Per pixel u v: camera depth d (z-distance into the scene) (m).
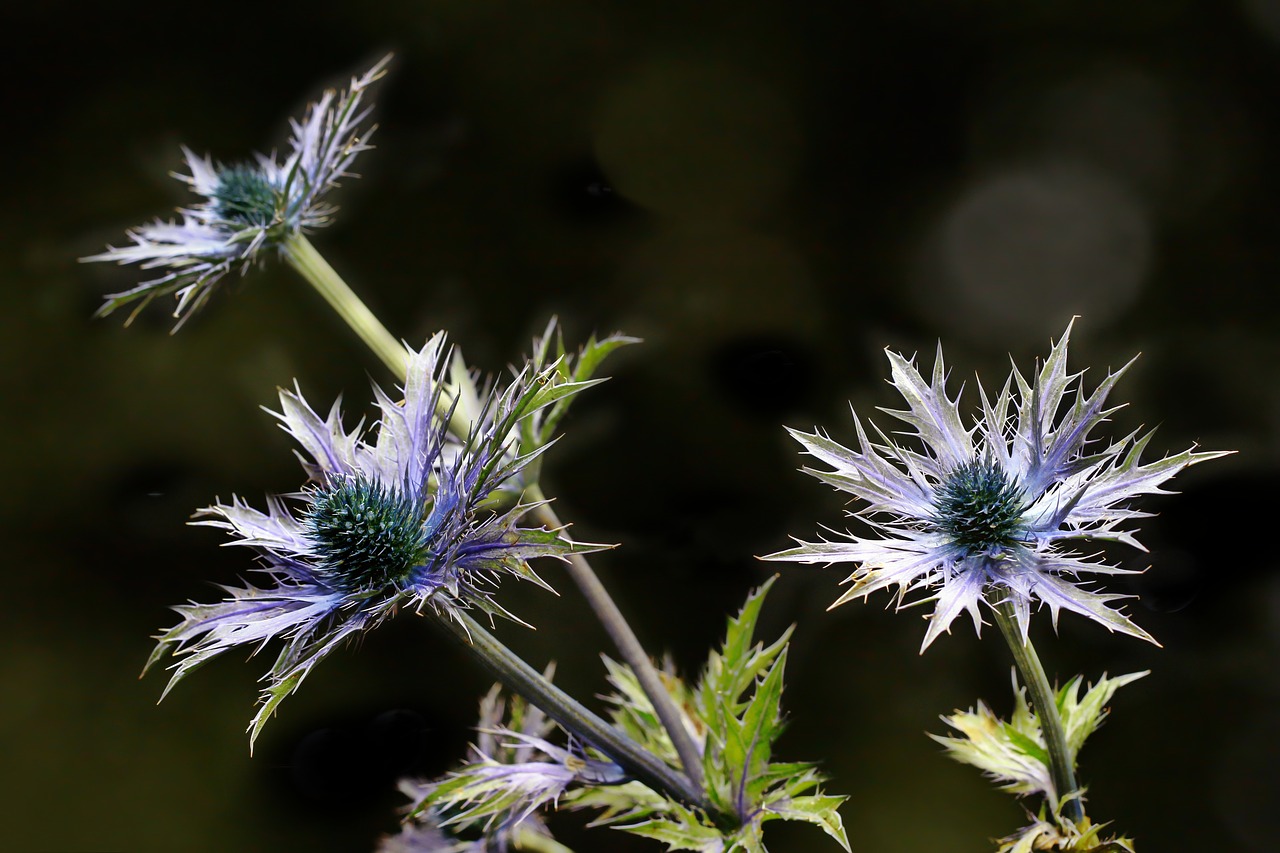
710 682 1.22
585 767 1.21
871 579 1.18
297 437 1.22
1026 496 1.20
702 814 1.20
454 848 1.25
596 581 1.23
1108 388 1.19
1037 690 1.20
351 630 1.19
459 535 1.19
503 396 1.19
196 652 1.18
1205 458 1.19
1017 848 1.19
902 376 1.21
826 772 1.21
